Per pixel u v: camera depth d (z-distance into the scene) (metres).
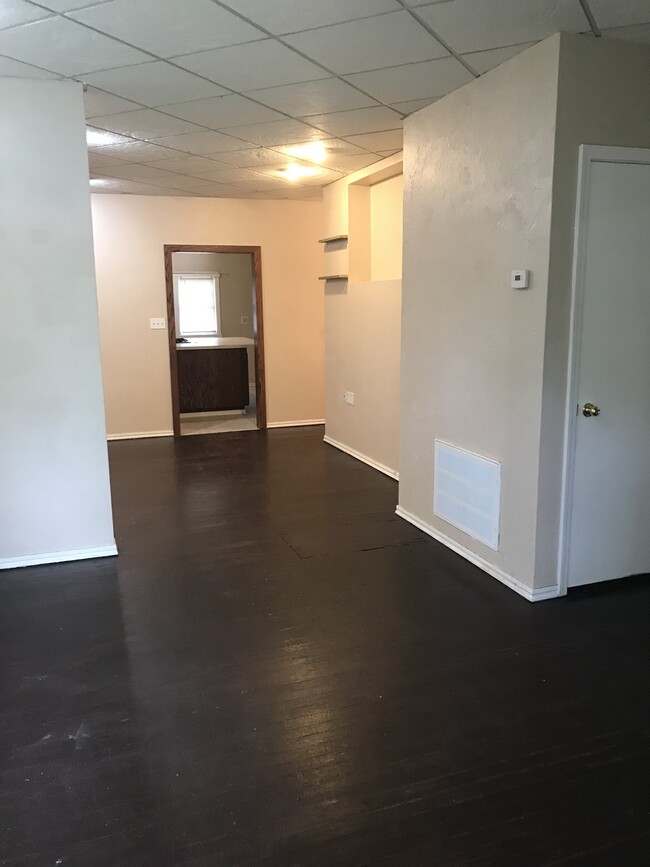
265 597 3.15
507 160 2.96
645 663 2.55
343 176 5.54
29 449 3.42
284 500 4.69
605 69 2.69
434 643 2.71
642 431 3.12
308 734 2.14
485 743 2.09
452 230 3.45
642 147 2.81
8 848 1.71
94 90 3.25
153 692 2.38
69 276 3.31
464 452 3.50
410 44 2.70
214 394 8.26
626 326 2.97
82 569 3.49
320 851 1.69
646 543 3.27
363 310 5.53
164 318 6.72
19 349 3.30
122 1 2.27
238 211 6.78
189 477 5.32
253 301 7.12
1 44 2.65
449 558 3.61
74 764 2.01
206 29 2.53
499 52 2.80
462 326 3.43
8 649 2.69
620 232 2.87
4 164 3.13
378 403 5.41
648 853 1.67
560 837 1.73
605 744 2.08
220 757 2.04
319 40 2.65
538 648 2.66
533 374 2.92
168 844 1.71
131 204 6.43
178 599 3.13
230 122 3.83
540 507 2.98
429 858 1.66
